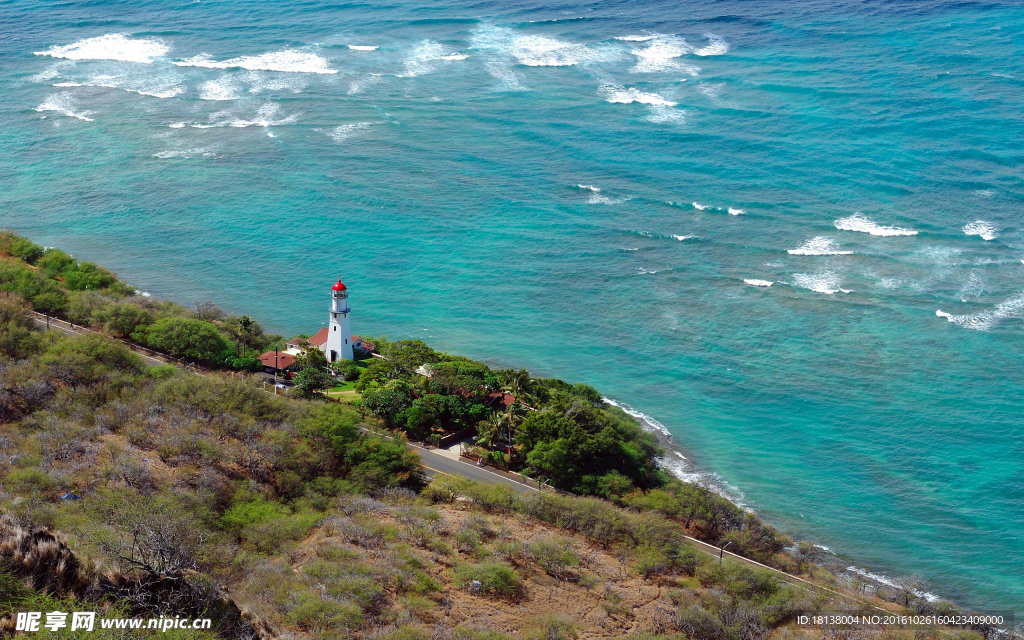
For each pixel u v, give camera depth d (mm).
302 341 127812
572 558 76812
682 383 132625
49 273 151625
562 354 140375
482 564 72938
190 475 81250
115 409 92625
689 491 98562
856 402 127062
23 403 92500
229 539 71062
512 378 115312
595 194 194250
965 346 139000
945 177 194500
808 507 106500
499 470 99750
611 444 101062
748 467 114000
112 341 109875
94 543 60906
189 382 102250
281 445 89750
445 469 98750
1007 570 96562
